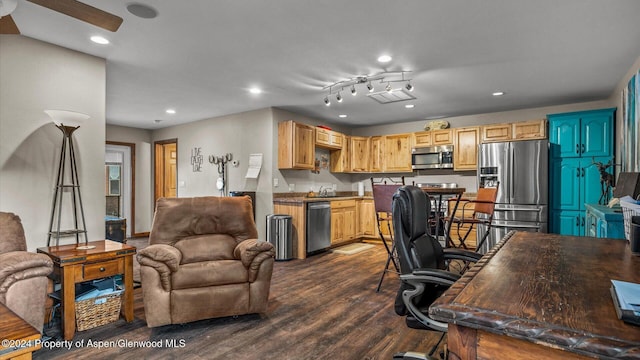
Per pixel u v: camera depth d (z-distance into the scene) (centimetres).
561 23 247
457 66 337
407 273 161
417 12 233
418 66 337
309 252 498
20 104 262
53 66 281
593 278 112
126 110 536
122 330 247
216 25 252
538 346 73
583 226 437
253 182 538
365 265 446
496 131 517
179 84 399
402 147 614
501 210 477
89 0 216
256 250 265
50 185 276
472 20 244
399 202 171
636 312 76
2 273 191
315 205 507
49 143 276
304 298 317
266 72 357
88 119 300
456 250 207
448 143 564
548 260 139
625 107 354
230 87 411
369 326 255
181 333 242
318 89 418
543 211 452
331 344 227
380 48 294
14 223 228
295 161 509
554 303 87
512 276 114
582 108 479
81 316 243
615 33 262
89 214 298
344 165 638
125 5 223
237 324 258
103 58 314
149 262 241
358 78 375
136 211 686
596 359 66
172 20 244
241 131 556
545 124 477
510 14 235
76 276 233
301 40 279
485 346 80
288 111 546
